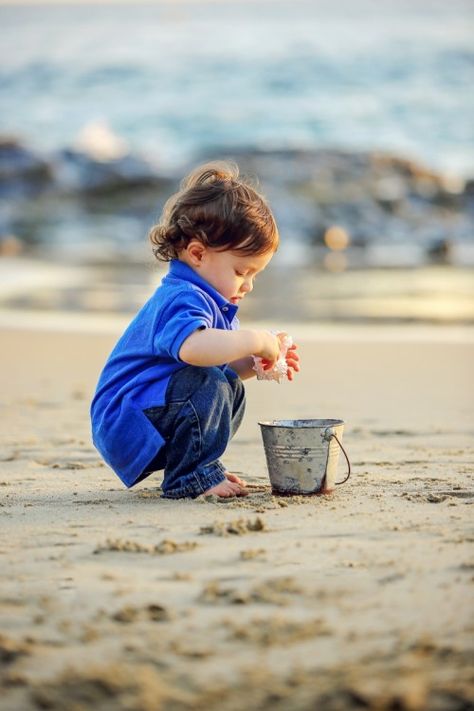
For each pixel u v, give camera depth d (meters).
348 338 11.78
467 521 4.05
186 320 4.51
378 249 24.23
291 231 25.28
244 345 4.53
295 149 29.83
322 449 4.53
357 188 27.78
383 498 4.53
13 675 2.56
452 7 91.12
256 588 3.16
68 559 3.55
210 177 4.94
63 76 47.94
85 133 38.59
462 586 3.20
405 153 34.81
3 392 8.52
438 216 26.88
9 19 85.25
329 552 3.59
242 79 45.34
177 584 3.26
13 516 4.25
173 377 4.62
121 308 14.63
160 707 2.39
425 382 8.95
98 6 118.62
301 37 57.56
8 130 39.22
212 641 2.77
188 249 4.73
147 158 30.92
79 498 4.66
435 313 13.93
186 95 43.38
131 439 4.66
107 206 28.56
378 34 57.91
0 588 3.24
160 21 77.88
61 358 10.54
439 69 46.16
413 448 6.04
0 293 16.28
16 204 28.41
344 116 39.22
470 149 35.31
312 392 8.47
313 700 2.42
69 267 20.61
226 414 4.64
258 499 4.57
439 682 2.50
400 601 3.07
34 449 6.12
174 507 4.41
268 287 17.03
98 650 2.71
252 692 2.46
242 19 78.06
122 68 49.00
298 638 2.78
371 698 2.40
